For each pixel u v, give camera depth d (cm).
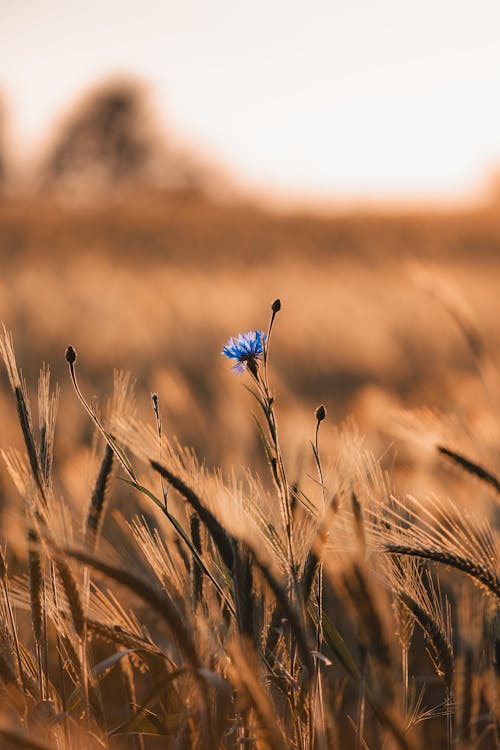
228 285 1908
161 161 6562
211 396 657
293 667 243
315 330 1158
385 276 2172
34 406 496
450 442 260
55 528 240
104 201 6016
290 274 2203
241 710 241
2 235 3638
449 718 249
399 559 247
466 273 2119
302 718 244
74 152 6344
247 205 5503
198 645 239
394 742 231
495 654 243
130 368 883
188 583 247
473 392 476
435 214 4712
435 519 248
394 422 268
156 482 258
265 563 233
